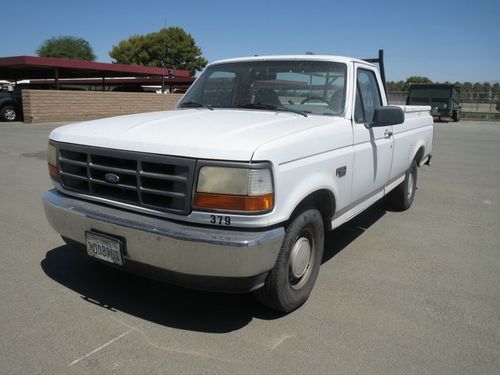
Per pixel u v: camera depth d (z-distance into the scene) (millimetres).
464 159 12531
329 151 3668
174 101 26797
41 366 2826
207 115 3920
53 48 63594
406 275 4355
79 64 24516
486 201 7551
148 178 3102
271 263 3090
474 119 36406
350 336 3260
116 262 3252
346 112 4094
